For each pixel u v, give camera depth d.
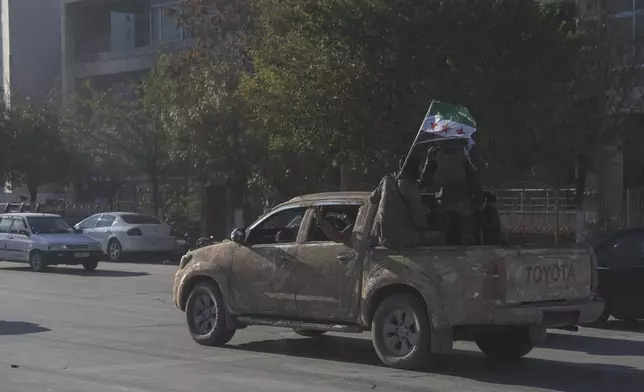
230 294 10.52
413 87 16.47
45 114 35.78
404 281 8.77
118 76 45.12
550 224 23.70
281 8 17.14
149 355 10.16
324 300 9.55
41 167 35.31
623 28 21.47
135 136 30.95
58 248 22.58
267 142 22.75
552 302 8.77
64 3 47.97
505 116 16.27
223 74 24.23
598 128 19.22
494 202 9.71
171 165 30.38
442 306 8.50
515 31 16.38
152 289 18.22
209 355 10.18
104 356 10.05
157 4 45.44
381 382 8.52
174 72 25.58
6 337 11.50
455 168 9.24
